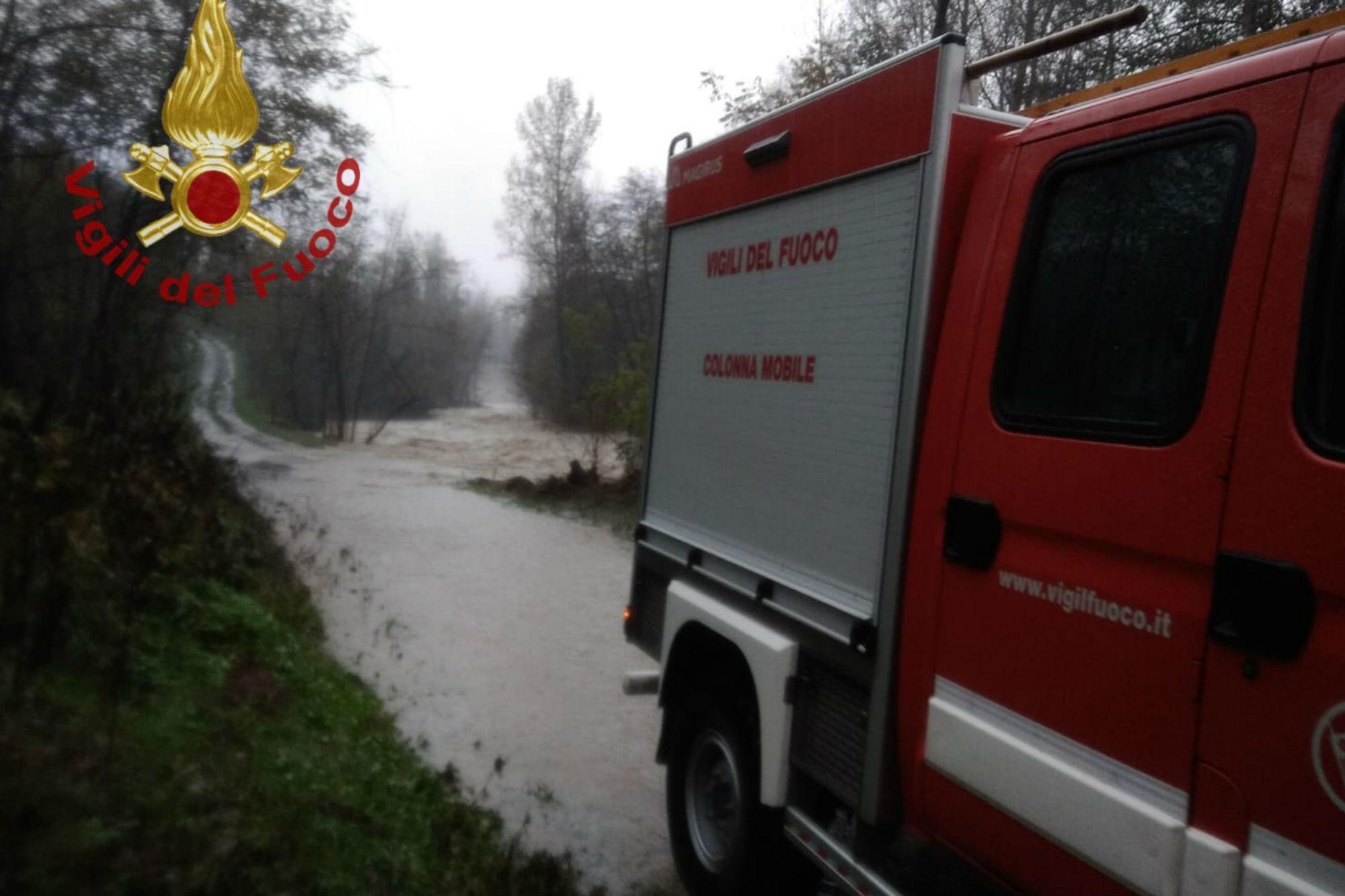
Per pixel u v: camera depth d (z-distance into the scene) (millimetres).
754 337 4344
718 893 4402
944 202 3344
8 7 11828
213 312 16781
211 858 3578
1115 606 2641
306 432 37906
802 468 3947
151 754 4184
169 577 6688
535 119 50250
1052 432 2873
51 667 4547
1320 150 2369
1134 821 2533
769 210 4293
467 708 7547
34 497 5488
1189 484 2480
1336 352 2262
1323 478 2207
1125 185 2846
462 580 12031
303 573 11352
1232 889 2316
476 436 41406
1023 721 2893
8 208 12945
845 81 3807
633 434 19891
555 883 4773
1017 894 2957
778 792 3881
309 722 5770
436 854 4828
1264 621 2273
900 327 3447
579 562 13508
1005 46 11656
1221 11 8383
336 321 35906
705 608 4500
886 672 3391
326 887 3852
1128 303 2770
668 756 4965
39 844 3254
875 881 3418
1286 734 2229
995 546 3020
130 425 8273
